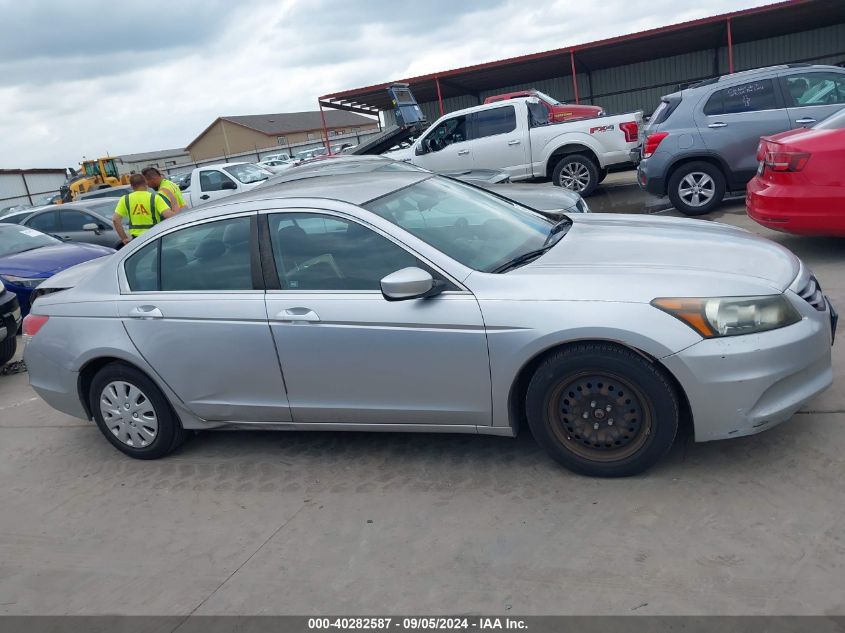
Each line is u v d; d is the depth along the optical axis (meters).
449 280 3.61
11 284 8.81
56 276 5.23
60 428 5.45
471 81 27.42
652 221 4.50
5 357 7.25
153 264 4.35
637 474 3.54
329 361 3.84
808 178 6.30
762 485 3.34
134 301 4.33
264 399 4.10
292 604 3.01
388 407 3.83
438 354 3.61
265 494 3.98
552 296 3.42
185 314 4.13
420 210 4.12
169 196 9.98
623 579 2.85
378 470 4.05
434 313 3.58
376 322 3.69
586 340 3.38
